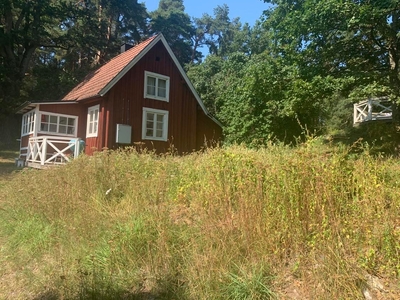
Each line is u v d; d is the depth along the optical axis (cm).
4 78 2392
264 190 388
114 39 3691
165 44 1616
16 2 2348
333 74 1101
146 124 1539
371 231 301
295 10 1123
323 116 1878
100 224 432
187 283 302
